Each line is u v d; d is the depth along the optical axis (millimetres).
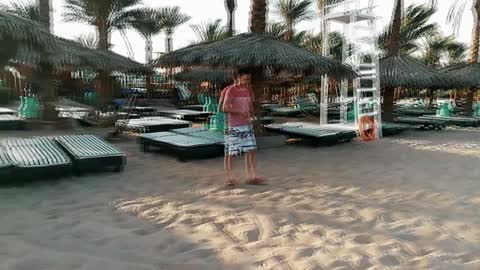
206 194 5375
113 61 12320
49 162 5789
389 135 12156
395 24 14031
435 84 13203
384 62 13594
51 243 3660
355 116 12695
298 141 10508
